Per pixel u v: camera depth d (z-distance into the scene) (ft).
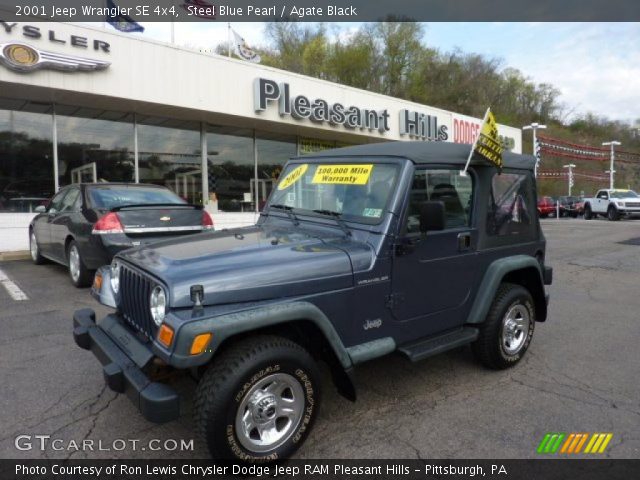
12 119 35.68
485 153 12.00
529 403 11.66
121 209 20.83
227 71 41.37
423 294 11.34
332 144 57.00
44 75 31.94
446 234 11.73
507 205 13.69
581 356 15.05
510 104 176.24
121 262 10.75
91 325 10.86
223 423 8.18
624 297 23.66
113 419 10.76
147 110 39.81
